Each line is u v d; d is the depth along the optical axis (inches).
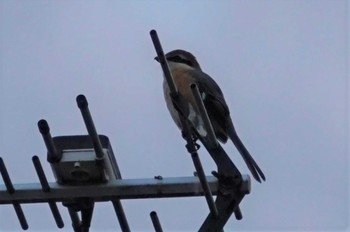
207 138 196.5
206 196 191.2
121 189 202.8
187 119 209.3
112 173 205.5
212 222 193.8
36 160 199.8
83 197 204.8
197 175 194.2
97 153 197.0
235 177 192.5
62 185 205.3
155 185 201.3
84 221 213.9
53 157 198.1
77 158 199.3
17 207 210.4
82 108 189.0
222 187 193.6
